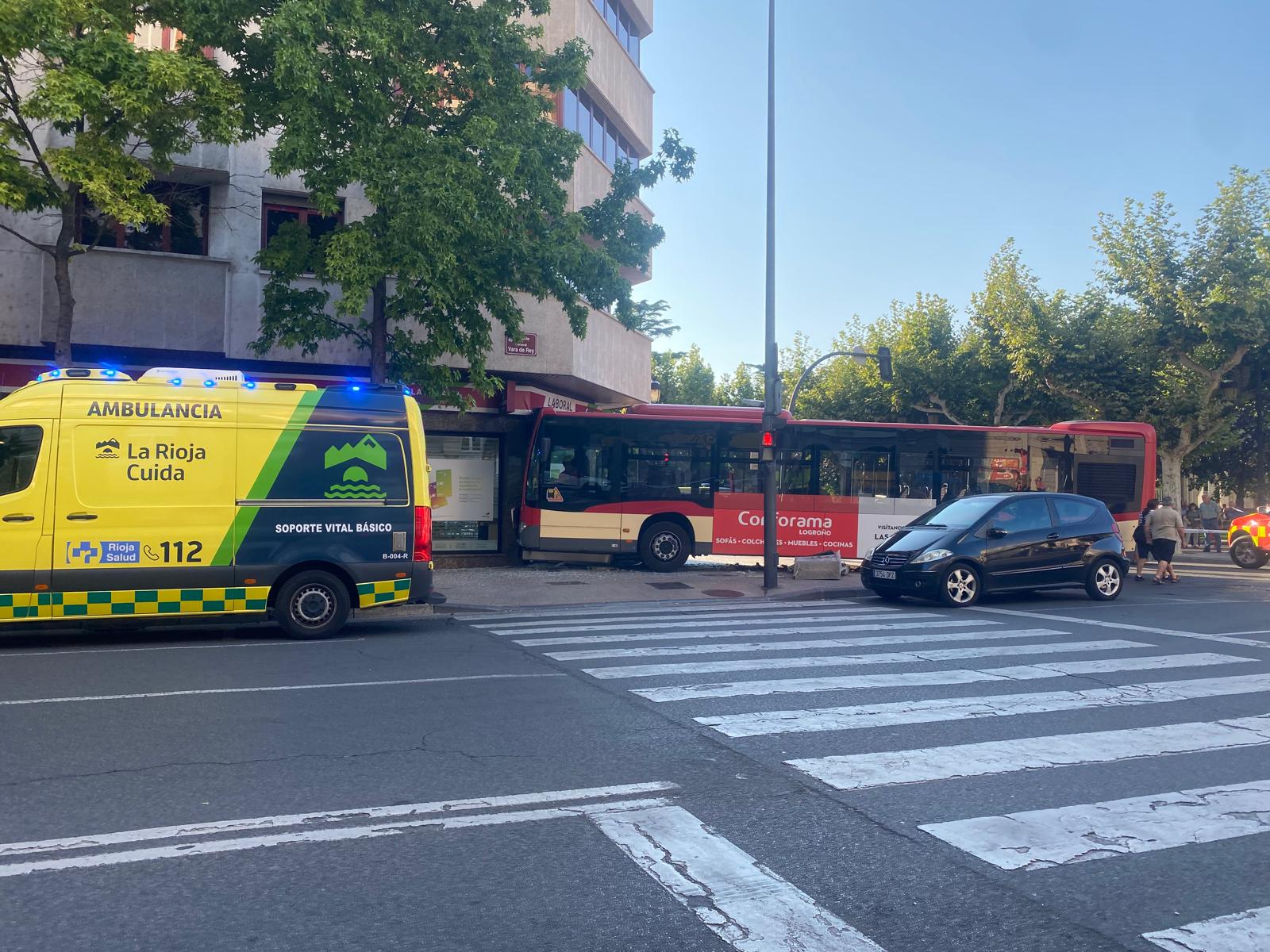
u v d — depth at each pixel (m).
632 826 4.82
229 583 10.78
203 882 4.10
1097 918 3.84
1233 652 10.27
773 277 17.75
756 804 5.18
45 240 16.58
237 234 17.56
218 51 17.02
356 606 11.39
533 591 16.33
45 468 10.27
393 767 5.79
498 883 4.12
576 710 7.33
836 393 43.12
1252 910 3.92
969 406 37.69
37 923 3.71
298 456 11.11
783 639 11.05
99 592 10.34
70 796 5.21
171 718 7.00
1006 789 5.44
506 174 13.76
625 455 19.34
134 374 17.25
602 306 16.23
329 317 16.03
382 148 13.50
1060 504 15.73
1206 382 32.66
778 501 19.77
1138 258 31.62
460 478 20.23
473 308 15.08
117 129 12.65
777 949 3.57
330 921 3.75
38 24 11.38
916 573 14.73
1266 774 5.77
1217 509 34.22
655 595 16.23
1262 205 30.19
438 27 14.38
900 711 7.34
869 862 4.38
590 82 21.36
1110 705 7.59
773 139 17.94
